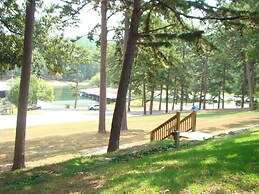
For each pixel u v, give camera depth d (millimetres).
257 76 41812
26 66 11570
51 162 13484
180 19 12180
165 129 16125
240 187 5688
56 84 137000
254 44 16703
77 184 7199
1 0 10969
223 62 45156
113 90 93375
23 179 8766
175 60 23922
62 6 15414
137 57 16047
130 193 5844
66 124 30500
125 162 9422
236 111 35469
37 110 56156
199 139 13906
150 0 11727
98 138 20500
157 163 8344
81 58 20953
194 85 53688
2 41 12992
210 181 6039
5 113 51062
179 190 5703
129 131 23094
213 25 12031
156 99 82938
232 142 10258
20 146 11852
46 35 14312
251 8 12531
